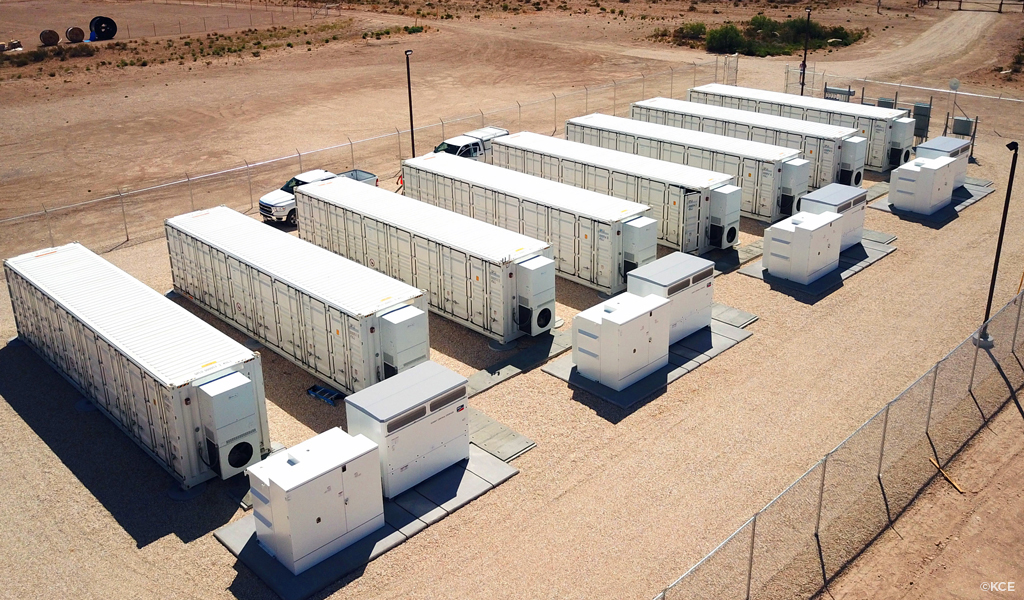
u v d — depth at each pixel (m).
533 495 20.20
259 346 27.81
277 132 56.25
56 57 79.31
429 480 20.73
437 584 17.48
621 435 22.48
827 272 32.09
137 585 17.62
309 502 17.45
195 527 19.41
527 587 17.31
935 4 103.38
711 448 21.81
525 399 24.30
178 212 41.44
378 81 70.56
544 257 27.08
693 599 15.78
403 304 23.55
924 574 17.50
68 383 25.81
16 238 38.50
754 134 43.00
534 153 39.03
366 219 30.91
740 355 26.45
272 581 17.48
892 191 38.59
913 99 59.81
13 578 17.88
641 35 86.00
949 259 33.03
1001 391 24.02
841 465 19.30
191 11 108.94
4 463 21.86
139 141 54.38
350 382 24.06
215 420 19.66
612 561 17.98
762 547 17.64
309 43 84.56
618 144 42.66
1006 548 18.20
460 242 27.84
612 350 24.03
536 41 83.75
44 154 51.75
